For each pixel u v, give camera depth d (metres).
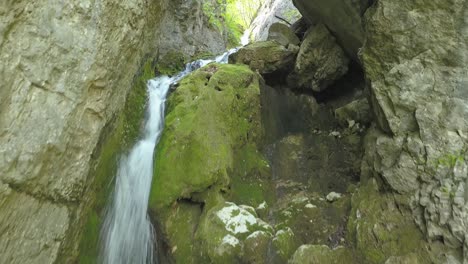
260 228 4.11
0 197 2.44
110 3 3.54
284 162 5.80
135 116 5.24
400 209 3.52
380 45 3.94
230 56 7.67
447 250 3.02
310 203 4.68
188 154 4.71
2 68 2.36
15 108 2.50
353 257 3.67
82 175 3.49
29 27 2.57
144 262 4.45
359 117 6.02
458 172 3.11
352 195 4.31
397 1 3.74
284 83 7.43
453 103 3.30
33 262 2.91
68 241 3.49
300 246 3.79
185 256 4.05
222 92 5.59
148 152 5.14
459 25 3.35
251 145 5.69
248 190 5.01
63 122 3.03
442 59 3.44
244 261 3.79
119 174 4.57
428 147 3.37
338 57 6.54
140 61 5.24
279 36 7.96
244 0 19.05
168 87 6.23
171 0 9.75
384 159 3.77
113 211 4.40
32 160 2.69
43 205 2.98
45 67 2.75
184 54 9.65
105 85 3.71
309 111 7.03
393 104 3.74
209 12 12.19
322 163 5.69
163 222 4.32
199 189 4.50
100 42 3.45
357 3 5.17
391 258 3.30
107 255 4.23
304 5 6.65
